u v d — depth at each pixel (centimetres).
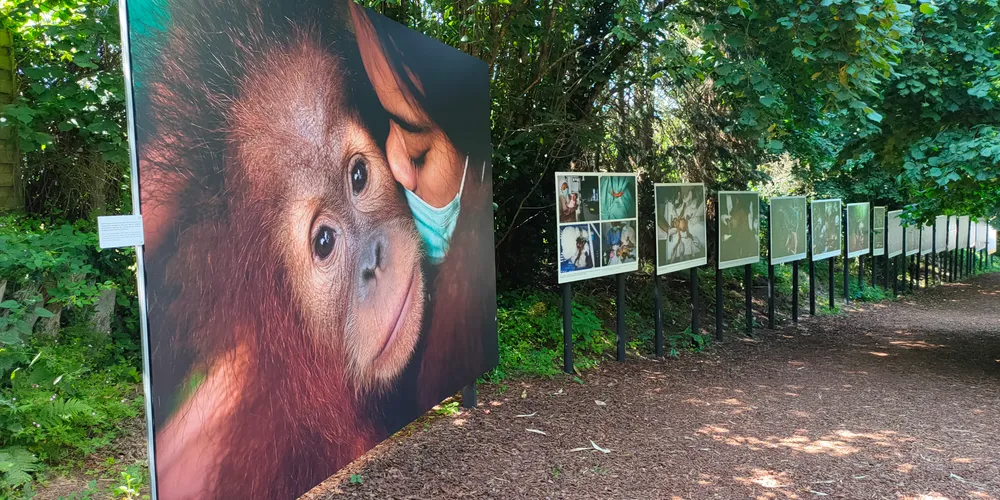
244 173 293
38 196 620
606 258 786
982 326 1201
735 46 696
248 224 295
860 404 652
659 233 855
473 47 785
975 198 934
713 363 841
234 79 288
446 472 436
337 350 365
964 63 799
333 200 362
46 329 487
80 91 542
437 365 498
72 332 503
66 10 580
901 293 1689
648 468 461
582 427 552
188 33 263
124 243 231
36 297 456
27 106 541
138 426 438
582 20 861
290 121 326
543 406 611
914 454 501
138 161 238
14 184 575
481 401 616
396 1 703
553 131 897
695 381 739
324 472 350
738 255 1020
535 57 882
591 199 765
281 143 319
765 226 1473
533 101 893
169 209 252
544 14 802
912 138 856
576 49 845
